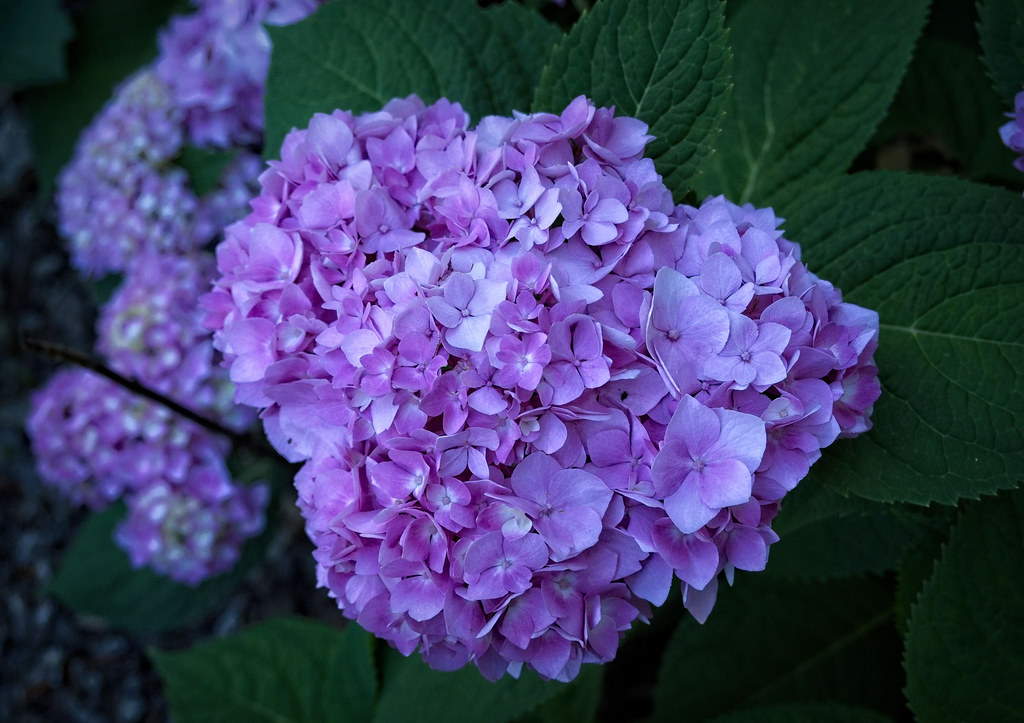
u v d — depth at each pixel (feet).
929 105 2.40
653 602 1.51
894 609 2.27
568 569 1.48
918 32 2.04
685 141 1.72
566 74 1.75
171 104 2.81
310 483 1.60
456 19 1.98
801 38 2.11
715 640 2.28
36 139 3.89
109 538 3.08
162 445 2.64
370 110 1.98
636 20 1.73
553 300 1.51
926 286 1.78
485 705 2.01
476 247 1.55
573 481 1.47
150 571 3.05
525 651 1.52
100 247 2.97
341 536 1.53
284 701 2.47
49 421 2.76
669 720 2.26
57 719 3.80
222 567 2.81
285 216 1.68
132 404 2.61
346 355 1.52
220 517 2.72
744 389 1.47
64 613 3.95
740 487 1.43
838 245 1.83
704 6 1.70
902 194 1.82
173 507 2.67
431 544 1.48
